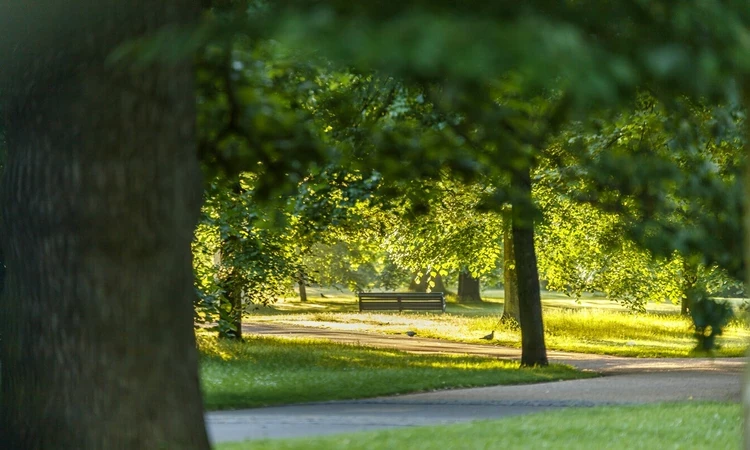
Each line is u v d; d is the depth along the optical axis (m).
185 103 10.23
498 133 13.89
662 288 48.50
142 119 9.78
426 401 23.05
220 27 5.48
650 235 12.00
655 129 15.17
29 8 9.50
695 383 28.67
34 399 10.13
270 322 66.88
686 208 11.99
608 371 34.06
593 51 4.96
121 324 9.98
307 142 15.93
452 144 14.65
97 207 9.80
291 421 18.31
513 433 15.98
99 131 9.70
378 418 18.98
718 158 15.71
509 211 15.05
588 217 41.62
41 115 9.86
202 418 10.61
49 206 9.91
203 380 26.02
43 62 9.68
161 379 10.19
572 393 25.41
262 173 16.53
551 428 16.70
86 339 9.97
